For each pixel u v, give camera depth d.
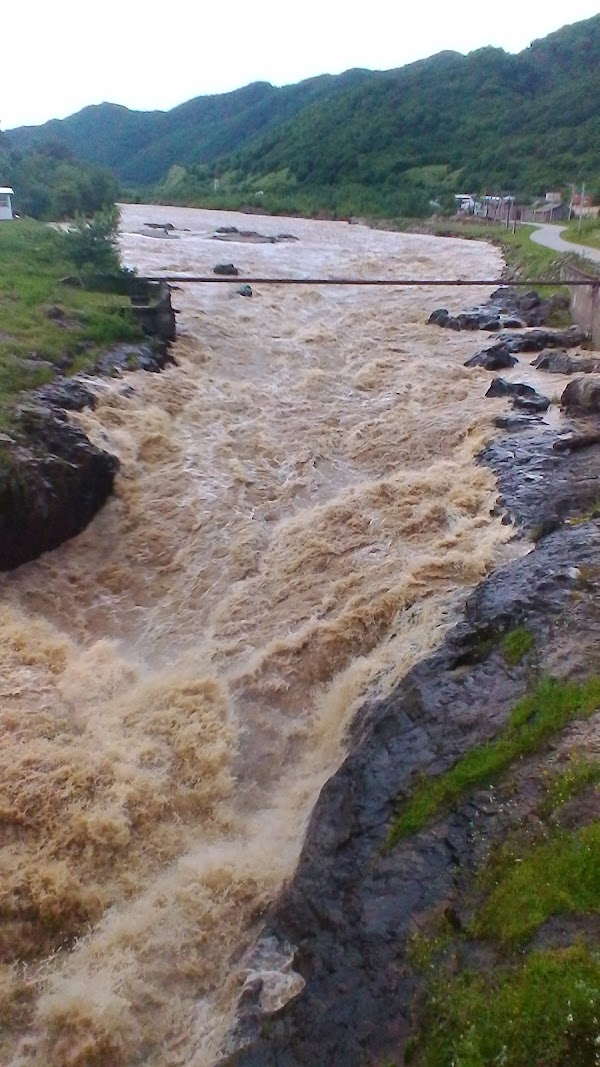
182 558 20.16
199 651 17.44
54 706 15.50
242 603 18.45
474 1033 8.74
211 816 14.09
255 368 30.09
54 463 20.06
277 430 25.48
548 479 19.97
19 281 31.42
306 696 16.05
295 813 13.99
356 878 11.36
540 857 10.17
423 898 10.55
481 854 10.65
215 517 21.16
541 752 11.61
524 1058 8.29
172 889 12.74
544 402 24.66
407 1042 9.23
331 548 19.34
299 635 16.81
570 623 13.77
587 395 23.70
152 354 28.31
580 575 14.83
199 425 25.20
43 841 13.05
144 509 21.50
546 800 10.85
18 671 16.33
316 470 23.44
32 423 20.84
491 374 28.50
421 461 23.28
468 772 11.71
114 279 32.50
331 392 28.30
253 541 20.23
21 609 18.47
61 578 19.55
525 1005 8.66
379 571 18.16
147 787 14.02
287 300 37.75
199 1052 10.86
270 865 13.06
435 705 13.22
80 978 11.66
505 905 9.82
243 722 15.67
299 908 11.58
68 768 13.95
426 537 19.17
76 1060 10.91
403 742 12.91
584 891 9.51
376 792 12.34
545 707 12.24
